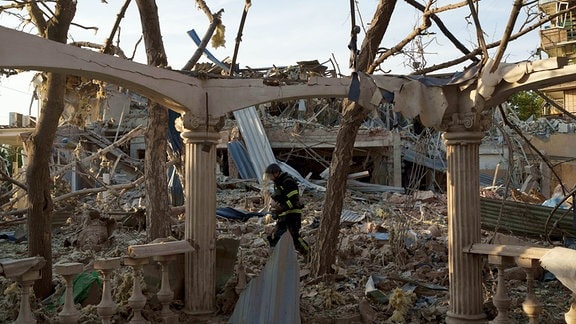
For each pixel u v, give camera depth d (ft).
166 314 19.25
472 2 18.22
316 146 75.46
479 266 19.56
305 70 37.24
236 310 19.60
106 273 17.24
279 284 18.86
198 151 20.56
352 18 19.92
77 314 16.26
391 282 25.21
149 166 29.63
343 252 31.96
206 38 29.86
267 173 25.72
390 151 74.64
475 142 19.67
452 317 19.67
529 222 34.78
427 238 37.63
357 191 68.95
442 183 71.00
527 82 17.80
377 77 19.71
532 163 59.72
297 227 25.21
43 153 21.63
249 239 38.45
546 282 26.53
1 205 50.16
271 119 79.87
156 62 29.09
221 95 20.54
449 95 19.70
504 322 17.93
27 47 15.87
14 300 20.03
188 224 20.66
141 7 28.48
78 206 51.11
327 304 22.27
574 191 27.66
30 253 21.65
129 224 43.32
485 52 18.38
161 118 29.60
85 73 17.57
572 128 73.51
